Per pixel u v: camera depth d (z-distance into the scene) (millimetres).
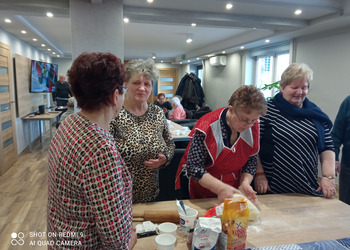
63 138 751
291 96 1500
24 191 3375
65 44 6727
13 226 2508
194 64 9945
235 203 938
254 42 5035
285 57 5098
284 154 1492
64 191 718
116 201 691
